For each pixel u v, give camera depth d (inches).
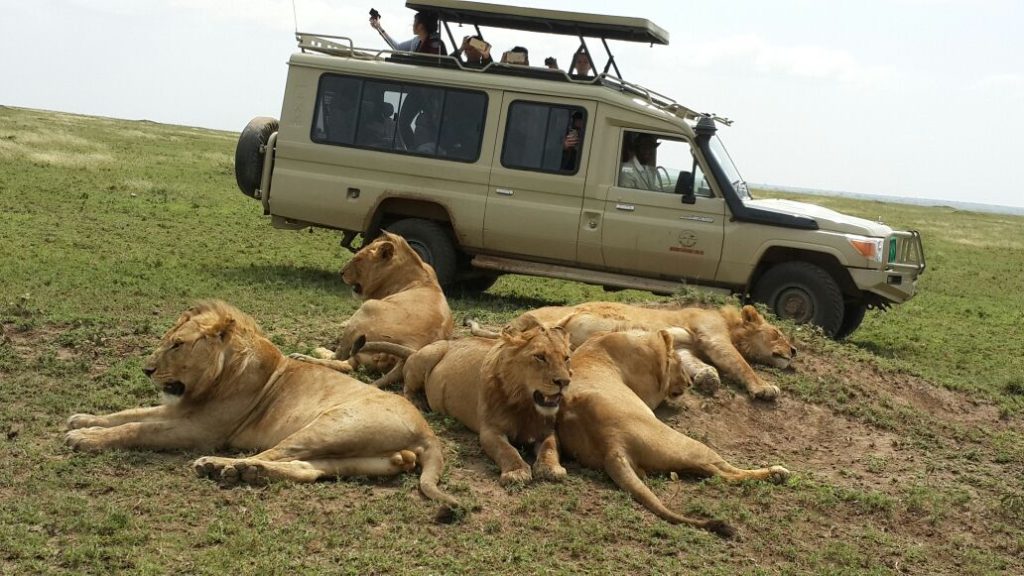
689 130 488.1
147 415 269.7
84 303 405.7
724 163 501.7
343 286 517.0
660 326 364.5
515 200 503.5
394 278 385.7
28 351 333.7
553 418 281.0
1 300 384.5
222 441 267.9
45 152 1059.9
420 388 320.2
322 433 249.1
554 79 508.7
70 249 551.8
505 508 247.8
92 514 220.5
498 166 506.0
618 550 232.4
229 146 1669.5
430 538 226.2
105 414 287.6
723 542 245.6
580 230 497.7
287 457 246.7
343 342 345.4
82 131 1488.7
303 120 526.6
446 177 511.2
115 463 249.6
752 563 236.5
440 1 516.4
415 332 343.6
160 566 199.9
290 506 233.0
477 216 507.8
